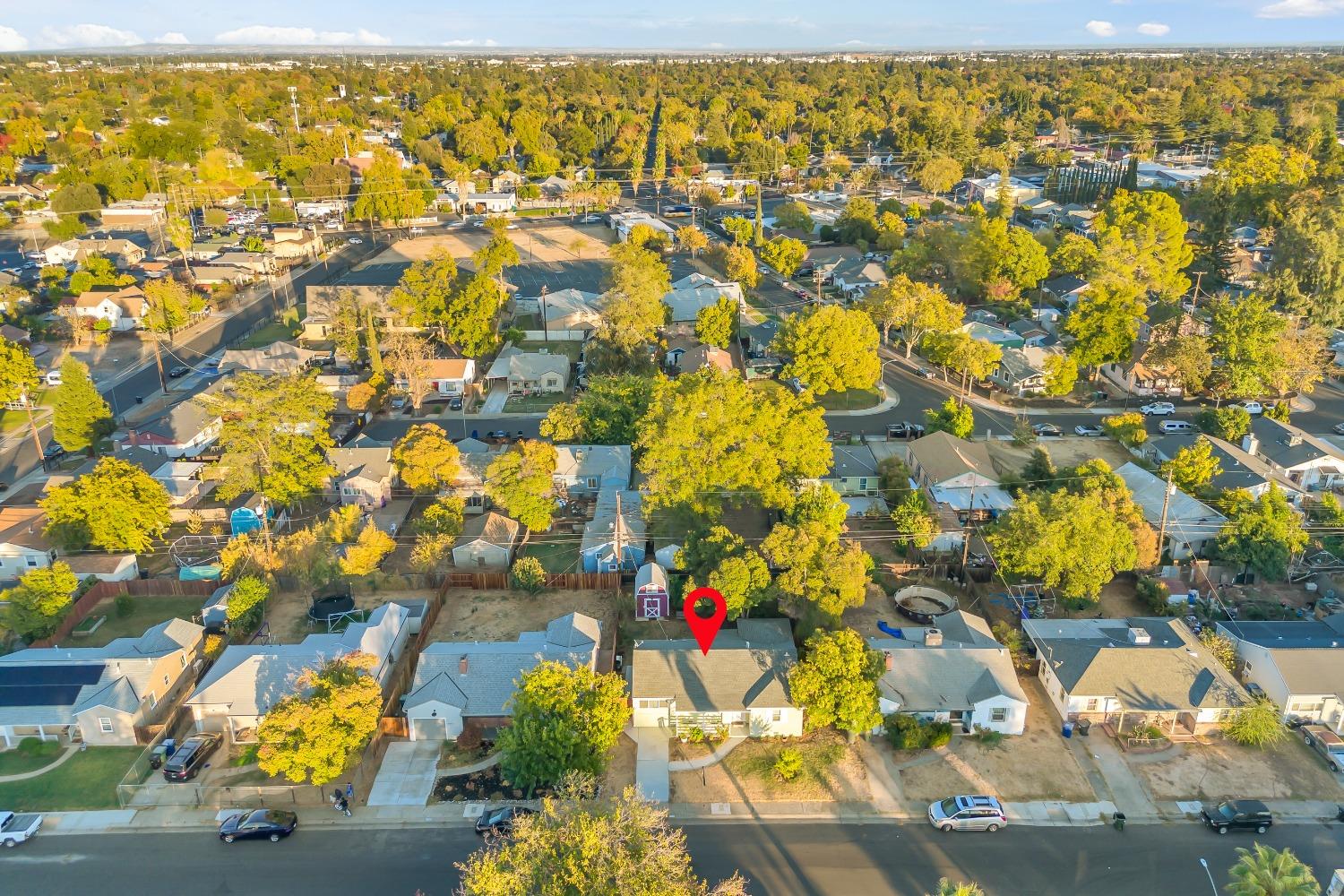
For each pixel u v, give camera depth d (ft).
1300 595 214.90
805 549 193.06
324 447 280.31
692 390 238.89
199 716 174.19
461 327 382.42
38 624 197.47
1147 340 391.04
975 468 260.01
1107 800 156.97
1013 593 212.84
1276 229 516.32
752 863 144.15
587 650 183.01
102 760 169.48
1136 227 454.40
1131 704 170.30
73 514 227.61
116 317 435.53
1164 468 262.88
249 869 143.64
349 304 389.80
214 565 230.07
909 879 141.18
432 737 173.27
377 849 147.43
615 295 381.60
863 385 329.72
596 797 153.99
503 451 301.02
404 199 650.43
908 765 165.58
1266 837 148.77
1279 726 166.61
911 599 214.28
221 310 476.54
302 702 156.35
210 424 305.32
